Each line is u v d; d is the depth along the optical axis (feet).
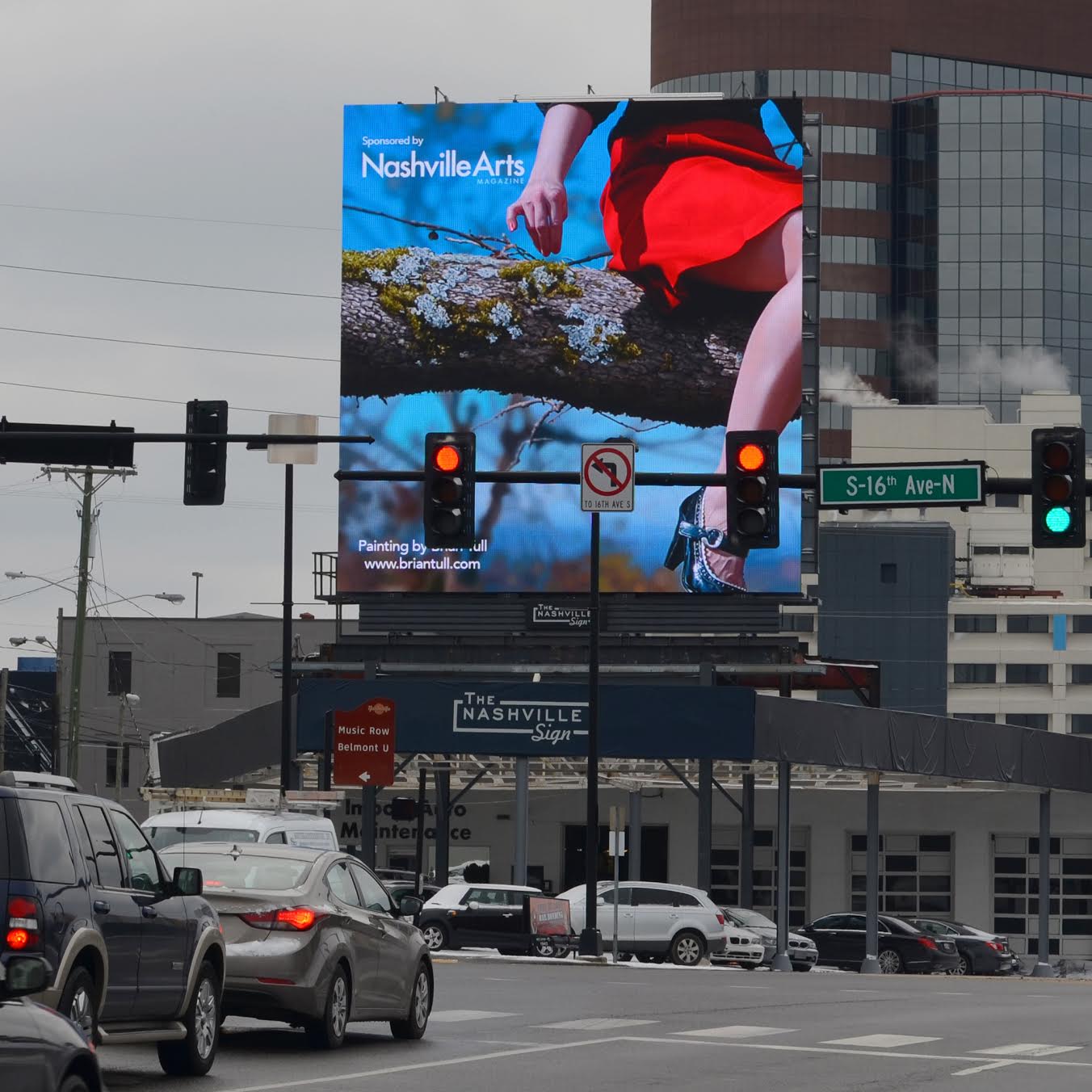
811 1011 115.65
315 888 84.79
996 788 282.77
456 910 198.49
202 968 74.90
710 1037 95.81
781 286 252.42
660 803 315.99
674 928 209.36
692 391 251.80
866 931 237.86
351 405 255.91
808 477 115.44
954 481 113.29
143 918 69.10
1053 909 323.98
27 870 61.93
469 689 232.12
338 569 254.47
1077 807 320.50
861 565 565.53
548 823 314.76
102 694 463.83
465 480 118.42
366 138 258.78
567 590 250.57
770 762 264.11
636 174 254.68
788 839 225.97
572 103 256.73
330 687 237.04
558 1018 104.42
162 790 184.34
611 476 181.98
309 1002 81.87
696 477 118.62
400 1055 84.64
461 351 254.68
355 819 312.71
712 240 253.03
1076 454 107.55
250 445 120.67
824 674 269.03
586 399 253.03
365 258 256.93
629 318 253.24
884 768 237.04
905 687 558.56
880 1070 82.17
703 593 249.55
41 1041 45.50
